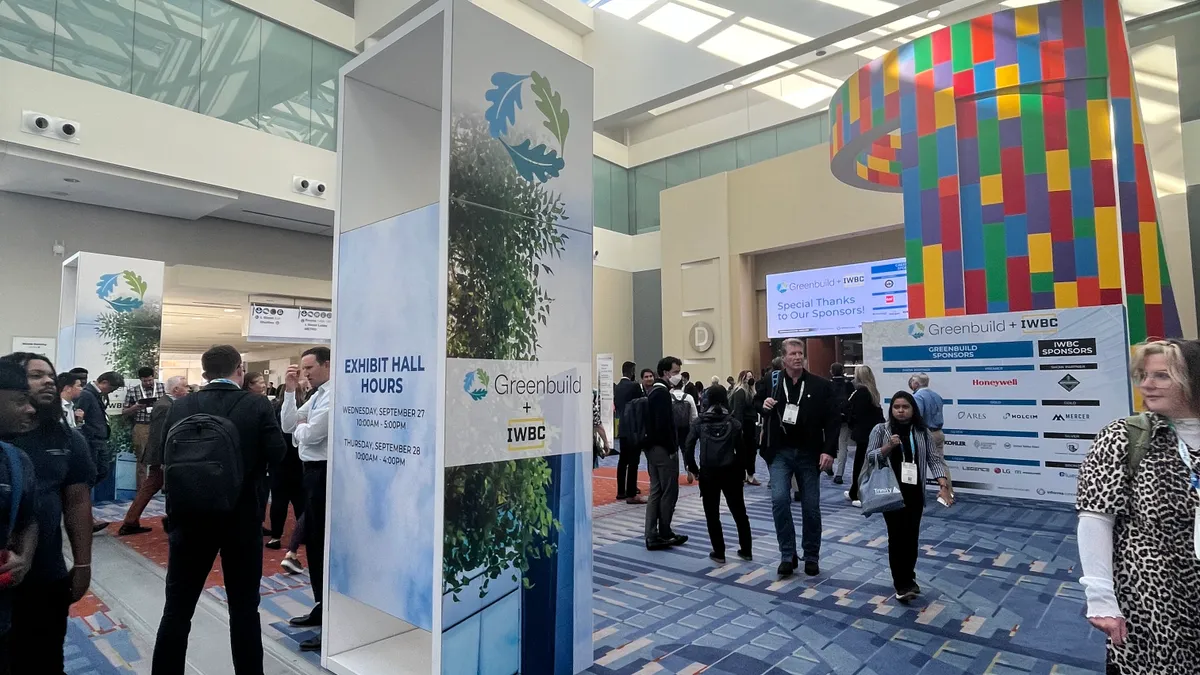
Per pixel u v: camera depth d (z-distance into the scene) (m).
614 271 19.73
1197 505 1.74
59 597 2.29
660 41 12.83
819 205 15.60
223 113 11.44
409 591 2.98
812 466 4.87
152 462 6.64
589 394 3.43
